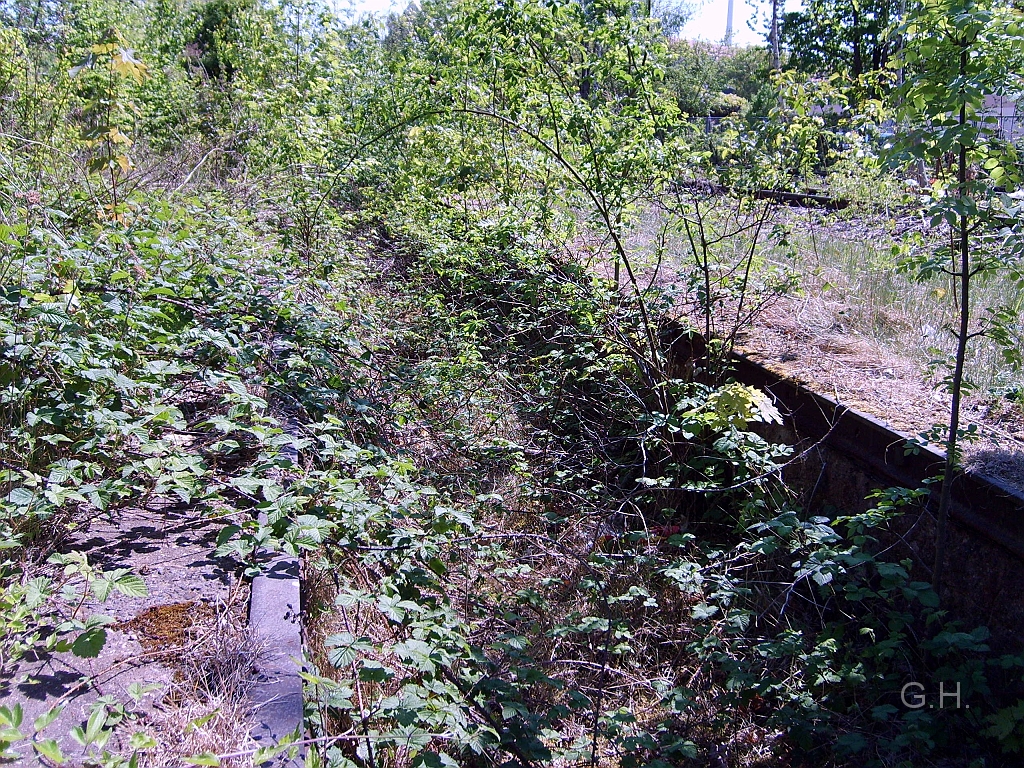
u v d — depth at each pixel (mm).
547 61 6137
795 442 5051
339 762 2326
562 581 4301
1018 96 3525
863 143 5371
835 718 3639
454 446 5184
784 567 4508
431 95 7715
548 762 3205
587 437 5828
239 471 3893
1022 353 5031
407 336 6570
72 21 10906
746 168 5738
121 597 3010
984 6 3240
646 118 5879
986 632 3375
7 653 2600
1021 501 3512
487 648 3492
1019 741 3320
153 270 4617
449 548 3883
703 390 5109
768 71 5492
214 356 4363
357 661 2943
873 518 3840
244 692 2604
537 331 6820
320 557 3398
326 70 10672
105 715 2209
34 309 3494
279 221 8055
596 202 6035
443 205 8578
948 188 3576
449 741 2885
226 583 3172
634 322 6156
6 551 2979
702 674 3990
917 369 5125
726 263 6508
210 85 12398
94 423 3396
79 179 6238
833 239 7820
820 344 5637
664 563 4492
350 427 4484
